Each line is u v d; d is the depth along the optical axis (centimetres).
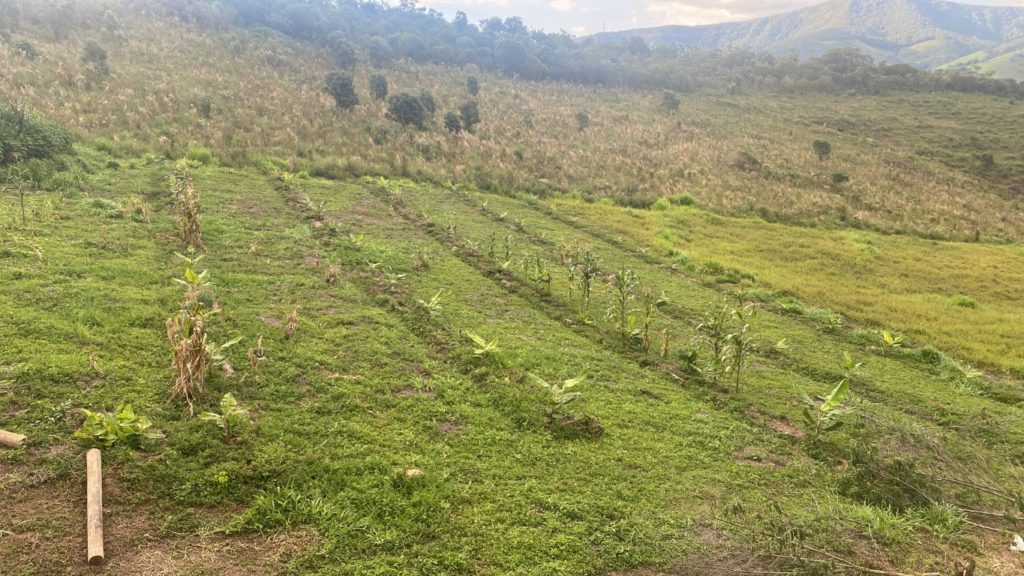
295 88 3928
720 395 895
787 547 475
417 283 1204
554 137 4200
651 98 6906
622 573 473
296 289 1026
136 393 592
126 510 449
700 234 2378
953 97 7588
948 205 3691
